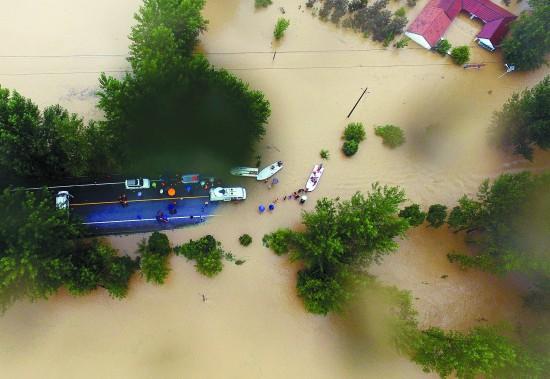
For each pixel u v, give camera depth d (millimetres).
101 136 50531
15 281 43938
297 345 53312
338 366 53125
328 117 64188
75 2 66688
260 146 61031
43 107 59094
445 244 59719
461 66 69938
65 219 47281
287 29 69062
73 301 51688
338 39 69625
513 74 70250
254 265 55469
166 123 53531
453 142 64938
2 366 49000
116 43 64312
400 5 73438
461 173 63469
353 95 66125
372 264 57688
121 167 54094
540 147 61562
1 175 50500
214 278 54406
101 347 50719
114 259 50156
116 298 52250
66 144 49781
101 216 54594
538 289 57000
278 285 55156
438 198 61844
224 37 67000
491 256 53750
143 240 52750
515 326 55219
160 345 51500
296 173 60438
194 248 52969
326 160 61656
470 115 67000
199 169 57750
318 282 49000
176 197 56719
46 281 45094
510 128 61844
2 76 60156
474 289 58312
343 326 54469
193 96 53531
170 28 54844
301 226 57625
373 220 49438
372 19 70062
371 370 53375
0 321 50156
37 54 62031
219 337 52500
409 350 48969
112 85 50406
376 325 53688
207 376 51000
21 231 42781
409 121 65562
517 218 51250
